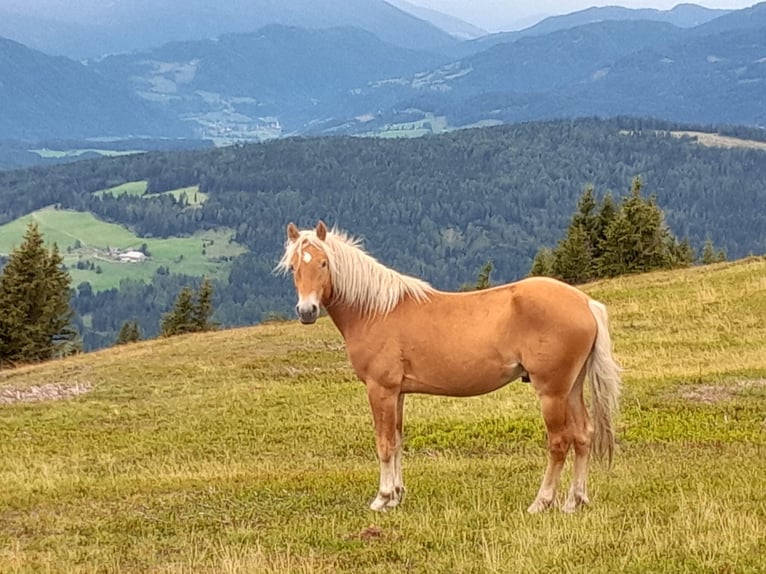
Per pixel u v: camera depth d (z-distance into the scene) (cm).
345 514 1030
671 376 2219
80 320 19400
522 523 916
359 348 1020
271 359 3002
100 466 1730
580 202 6719
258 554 860
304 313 995
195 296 6675
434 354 988
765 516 903
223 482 1319
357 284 1014
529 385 2264
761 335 2741
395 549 872
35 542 1001
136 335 7519
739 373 2164
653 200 6297
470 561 815
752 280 3525
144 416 2317
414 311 1005
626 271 6131
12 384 2922
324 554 879
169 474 1544
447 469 1357
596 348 962
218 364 2988
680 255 7438
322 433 1953
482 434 1748
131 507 1151
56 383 2856
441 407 2058
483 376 980
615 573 757
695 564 763
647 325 3086
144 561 901
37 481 1499
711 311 3153
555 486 981
